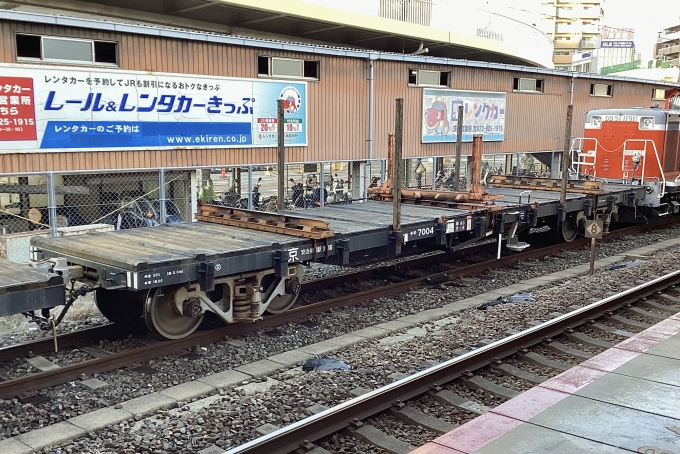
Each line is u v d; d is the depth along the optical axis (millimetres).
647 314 8523
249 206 14805
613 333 7758
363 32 23047
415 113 18625
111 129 12344
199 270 6844
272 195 18281
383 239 9070
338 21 21000
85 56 11969
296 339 7840
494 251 13852
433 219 9812
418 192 12102
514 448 4141
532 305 8891
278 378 6469
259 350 7398
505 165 24109
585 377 5430
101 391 6070
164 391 6094
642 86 28891
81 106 11867
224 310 7613
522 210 11914
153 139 13008
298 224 8508
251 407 5488
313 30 22359
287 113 15258
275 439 4586
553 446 4156
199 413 5430
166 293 7133
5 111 10906
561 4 96500
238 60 14234
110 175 14109
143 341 7578
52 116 11508
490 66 20578
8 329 8219
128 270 6387
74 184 13867
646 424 4492
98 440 5059
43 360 6855
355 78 16844
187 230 8961
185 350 7281
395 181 9016
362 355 7012
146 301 6977
